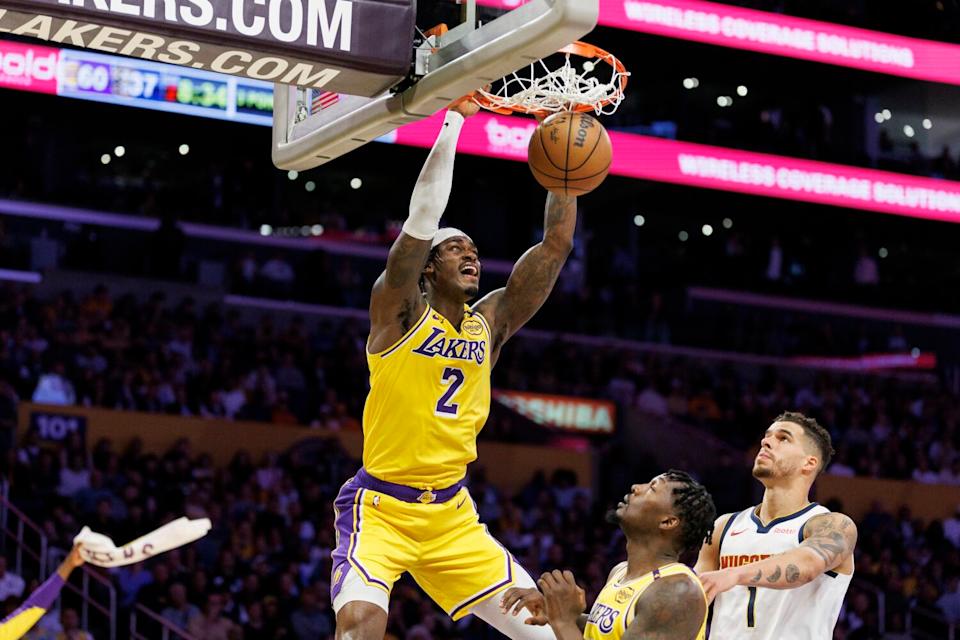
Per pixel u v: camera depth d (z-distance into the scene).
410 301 4.96
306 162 5.40
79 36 4.32
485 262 24.50
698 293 25.09
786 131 22.89
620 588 4.39
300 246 23.58
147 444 17.09
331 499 16.56
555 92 5.02
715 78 23.44
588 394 21.27
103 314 18.89
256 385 18.52
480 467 19.17
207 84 15.69
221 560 14.24
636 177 18.00
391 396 5.04
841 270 26.88
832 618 4.96
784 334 24.52
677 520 4.42
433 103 4.66
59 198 22.30
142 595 13.48
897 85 23.86
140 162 23.64
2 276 20.27
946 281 26.66
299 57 4.46
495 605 5.24
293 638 13.68
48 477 15.09
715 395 22.25
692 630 4.12
